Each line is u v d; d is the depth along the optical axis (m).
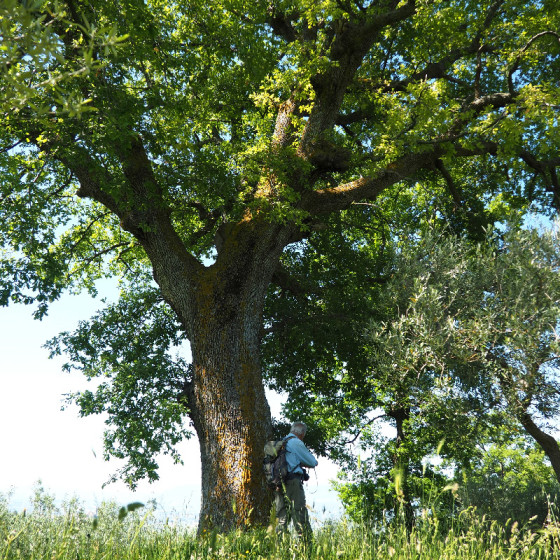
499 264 11.57
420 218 18.64
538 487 12.56
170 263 11.91
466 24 14.88
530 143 16.11
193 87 12.60
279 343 15.40
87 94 10.12
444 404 11.46
